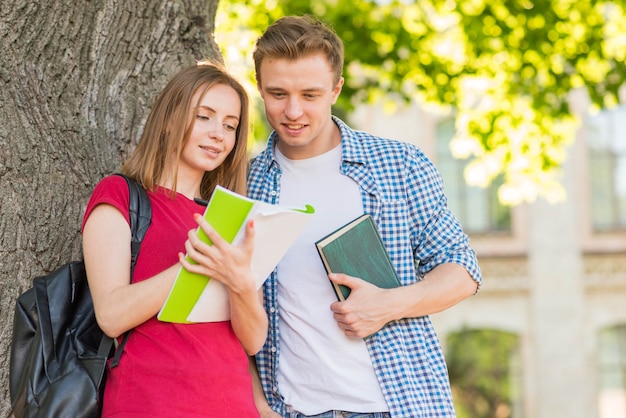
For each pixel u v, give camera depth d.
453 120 20.59
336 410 3.40
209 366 2.96
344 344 3.42
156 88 3.95
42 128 3.58
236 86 3.32
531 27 9.18
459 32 9.55
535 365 19.94
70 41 3.73
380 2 9.80
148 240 3.04
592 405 19.78
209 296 2.97
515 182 9.59
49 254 3.50
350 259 3.37
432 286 3.44
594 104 9.39
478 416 19.83
